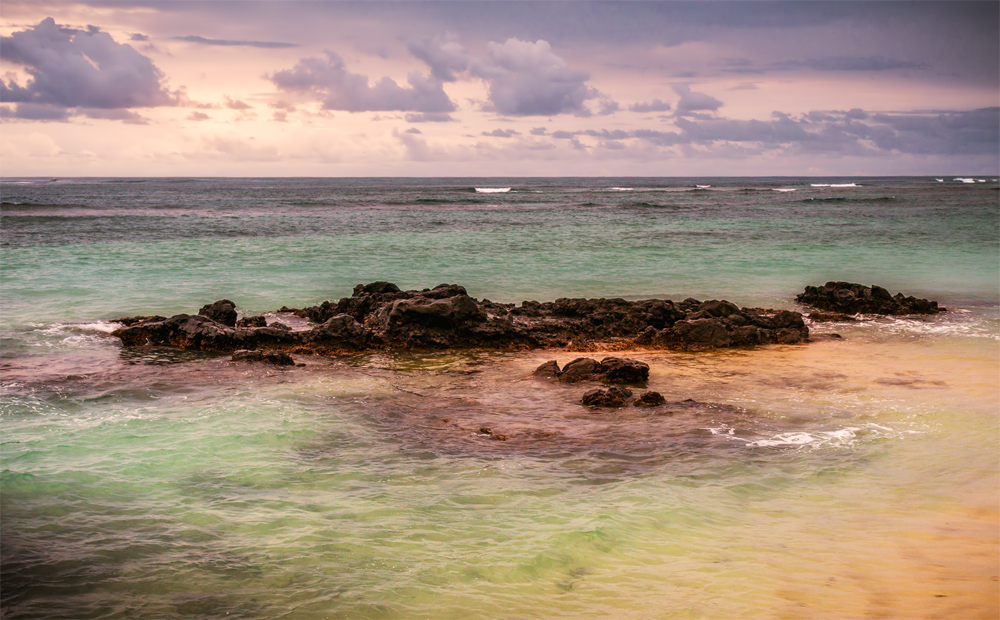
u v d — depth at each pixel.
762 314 22.44
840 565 7.91
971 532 8.70
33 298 24.58
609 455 11.32
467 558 8.02
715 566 7.88
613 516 9.08
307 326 21.69
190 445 11.55
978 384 15.45
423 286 28.27
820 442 11.90
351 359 17.95
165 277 28.94
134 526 8.75
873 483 10.23
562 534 8.59
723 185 197.25
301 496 9.68
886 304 24.27
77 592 7.34
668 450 11.54
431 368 17.09
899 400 14.23
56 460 10.80
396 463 10.93
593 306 21.81
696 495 9.80
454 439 12.05
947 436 12.16
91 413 13.21
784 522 8.99
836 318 23.02
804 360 17.86
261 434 12.13
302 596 7.26
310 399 14.32
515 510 9.28
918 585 7.48
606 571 7.77
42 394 14.37
